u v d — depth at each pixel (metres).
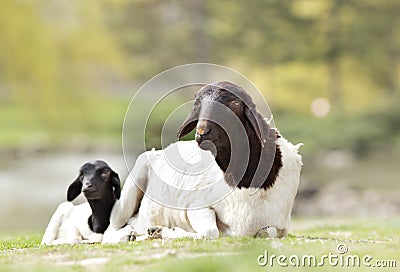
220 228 9.98
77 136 58.91
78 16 63.97
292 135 52.84
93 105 64.56
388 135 53.56
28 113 63.50
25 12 59.41
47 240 10.91
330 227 14.88
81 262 8.29
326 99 67.19
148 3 69.56
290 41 66.31
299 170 9.80
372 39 66.31
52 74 60.84
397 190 32.69
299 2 65.81
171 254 8.43
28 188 35.22
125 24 70.25
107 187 10.56
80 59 63.88
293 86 68.19
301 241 9.38
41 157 49.53
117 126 62.88
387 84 67.75
